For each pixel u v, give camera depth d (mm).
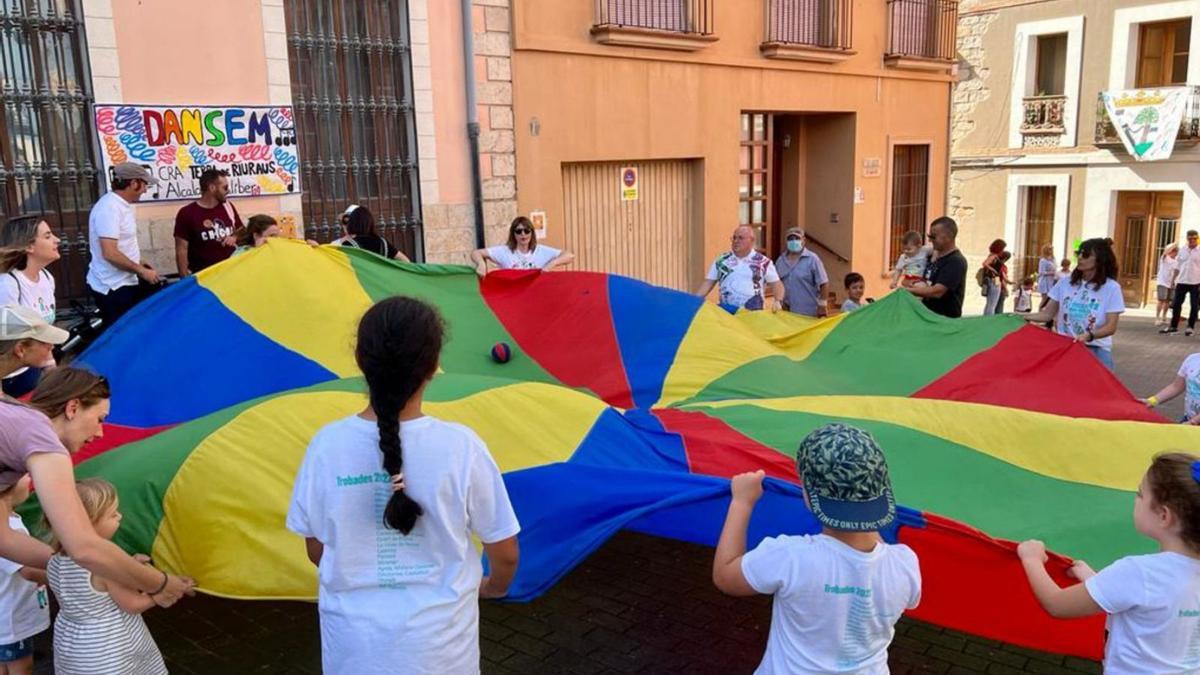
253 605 4871
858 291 9508
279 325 4996
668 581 5227
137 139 7348
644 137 11344
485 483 2316
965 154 23047
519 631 4617
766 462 3598
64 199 7137
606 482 3420
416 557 2244
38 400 3102
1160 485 2492
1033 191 22359
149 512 3305
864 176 14414
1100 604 2521
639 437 4043
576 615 4801
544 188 10398
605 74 10797
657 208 11961
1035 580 2727
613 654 4391
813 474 2363
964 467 3912
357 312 5176
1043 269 17703
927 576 3057
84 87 7133
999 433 4184
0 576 3242
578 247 11180
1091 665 4293
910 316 6270
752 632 4625
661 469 3764
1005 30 21828
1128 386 11422
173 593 3104
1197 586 2449
